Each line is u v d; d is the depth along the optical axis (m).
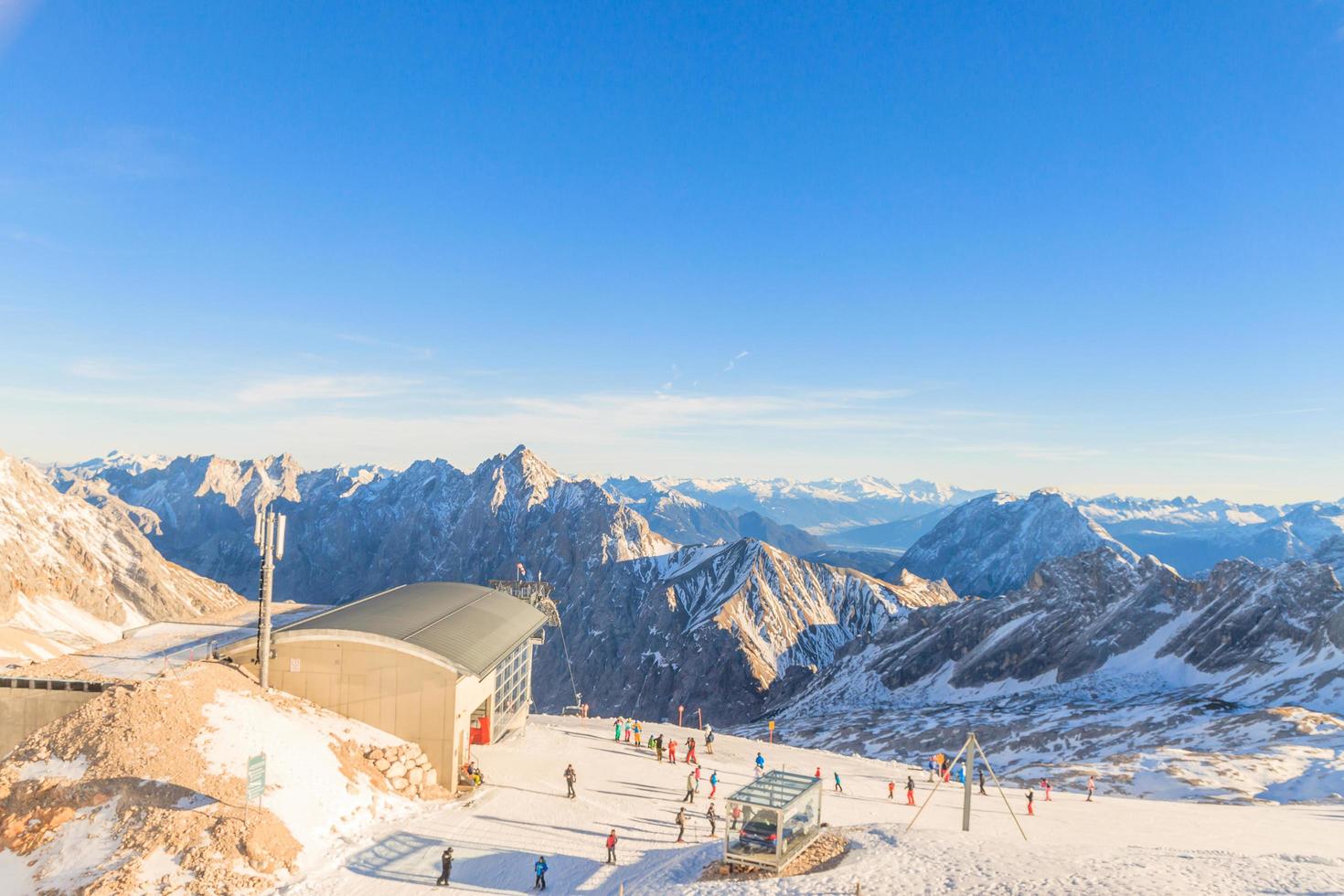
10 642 178.38
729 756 78.75
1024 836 51.69
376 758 56.22
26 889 41.00
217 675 57.31
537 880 42.62
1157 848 43.59
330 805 49.72
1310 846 49.41
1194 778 90.00
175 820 44.19
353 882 43.31
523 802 56.75
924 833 45.25
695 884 39.41
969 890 34.47
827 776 73.25
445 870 43.06
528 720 89.50
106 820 44.28
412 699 59.59
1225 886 33.38
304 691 60.22
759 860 40.41
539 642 89.12
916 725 163.50
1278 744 103.94
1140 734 126.25
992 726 149.00
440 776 59.03
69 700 55.62
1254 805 73.19
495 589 95.12
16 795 46.53
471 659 62.34
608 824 52.78
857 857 41.31
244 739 51.69
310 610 89.88
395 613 70.50
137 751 48.44
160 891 40.34
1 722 55.75
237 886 41.31
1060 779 94.50
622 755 72.12
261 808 46.50
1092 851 40.31
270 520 60.06
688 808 56.88
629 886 41.44
